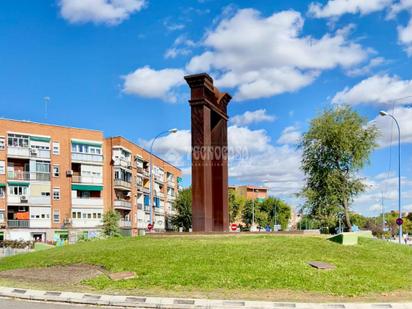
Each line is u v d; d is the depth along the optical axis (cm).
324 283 1460
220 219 2575
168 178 9744
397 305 1219
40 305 1278
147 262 1723
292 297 1309
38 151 6050
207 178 2389
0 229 5616
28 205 5922
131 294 1351
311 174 4981
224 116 2689
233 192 10662
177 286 1431
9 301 1346
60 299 1325
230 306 1196
